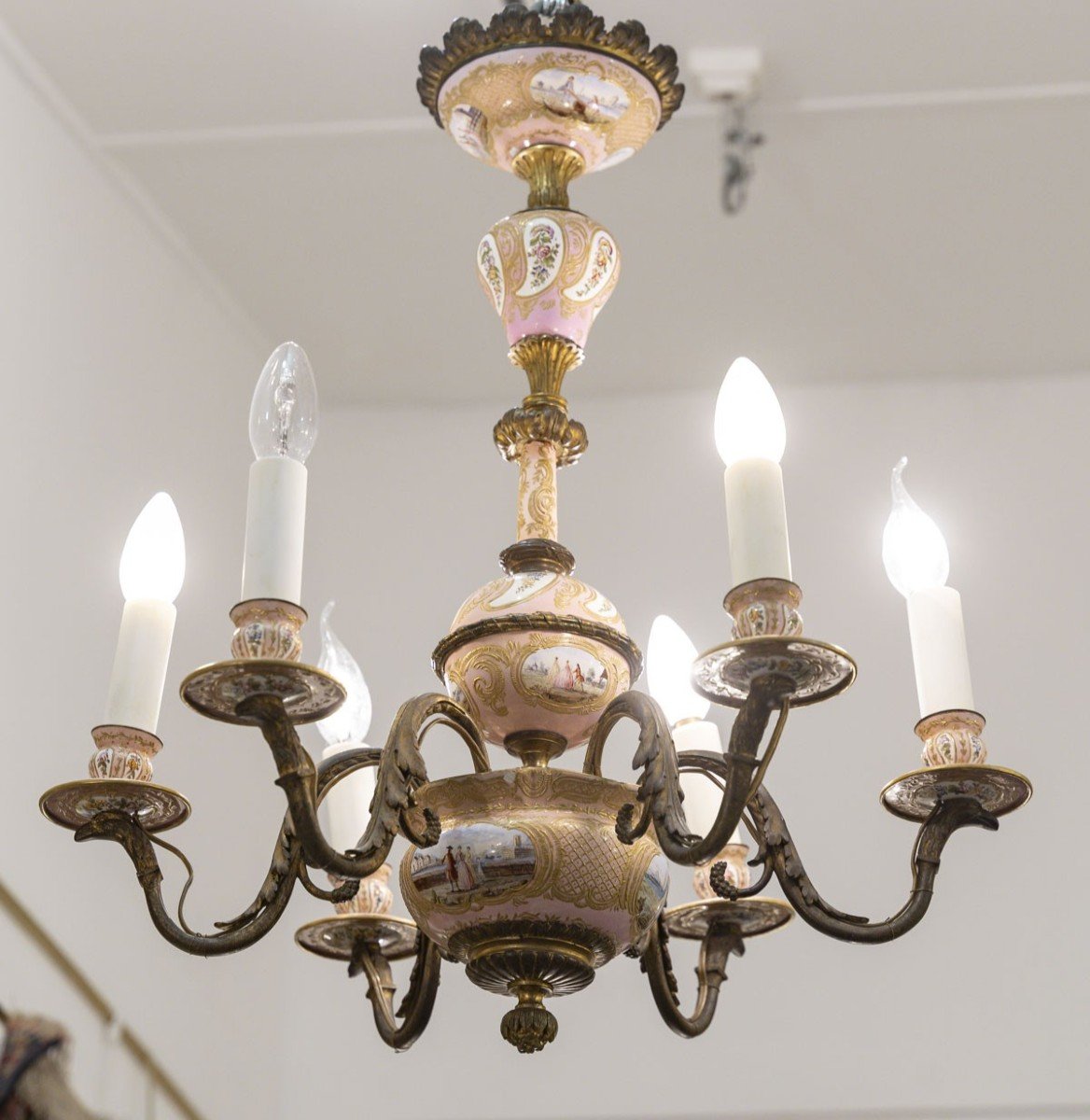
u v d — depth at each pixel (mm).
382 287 3369
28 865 2422
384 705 3391
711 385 3670
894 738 3281
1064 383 3631
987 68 2877
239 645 969
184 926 1103
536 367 1261
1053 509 3502
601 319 3463
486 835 1083
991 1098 2977
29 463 2613
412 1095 3090
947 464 3564
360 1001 3188
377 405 3721
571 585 1188
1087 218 3184
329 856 977
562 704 1148
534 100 1265
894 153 3039
